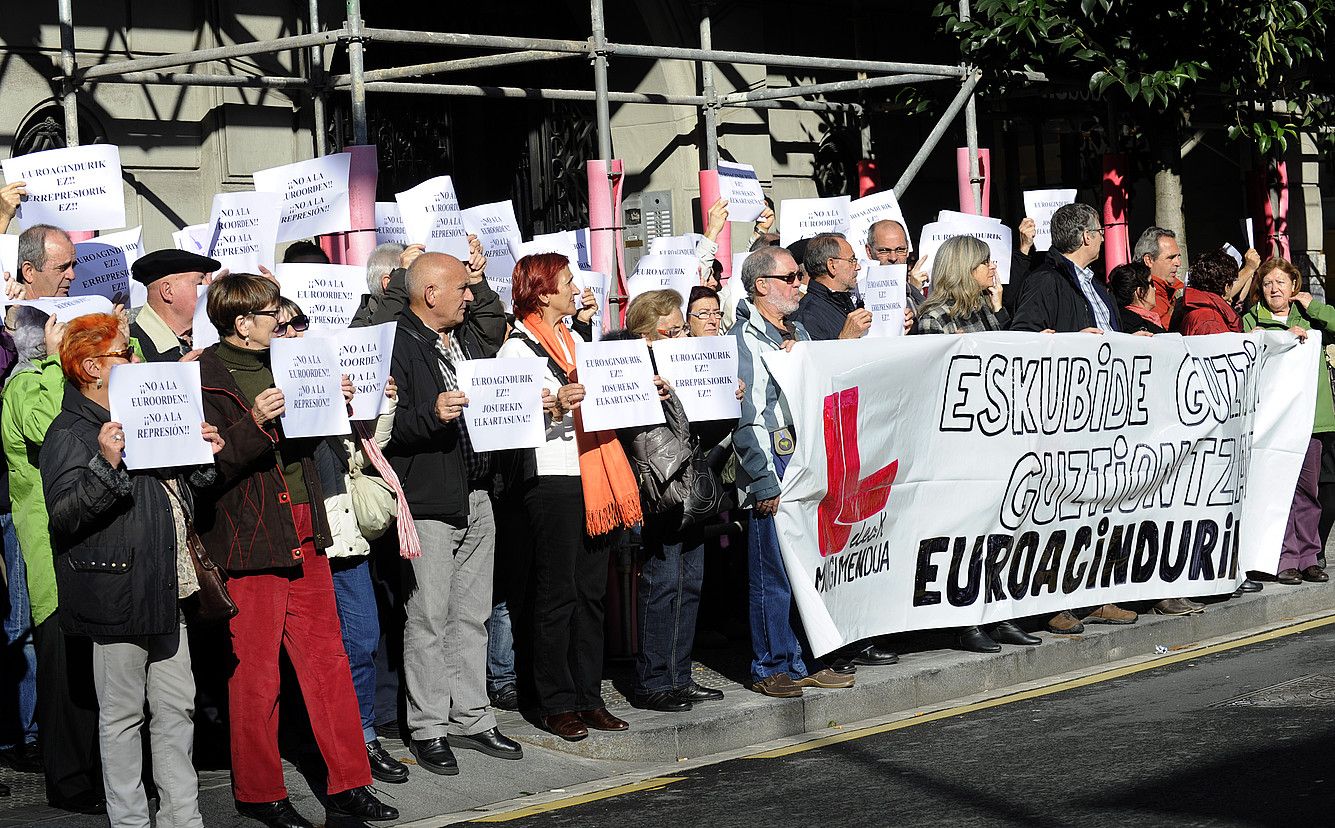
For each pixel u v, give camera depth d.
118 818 5.40
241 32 10.35
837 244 8.02
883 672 7.72
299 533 5.79
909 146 13.74
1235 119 12.09
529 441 6.31
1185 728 6.64
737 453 7.29
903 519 7.84
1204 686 7.54
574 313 6.91
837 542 7.48
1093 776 5.96
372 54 11.29
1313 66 13.39
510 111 12.09
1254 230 15.92
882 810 5.70
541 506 6.79
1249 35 11.29
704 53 9.84
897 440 7.77
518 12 12.26
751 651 8.67
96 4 9.73
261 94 10.41
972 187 11.17
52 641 5.93
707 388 6.96
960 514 8.05
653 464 6.89
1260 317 10.05
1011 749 6.50
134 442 5.07
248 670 5.76
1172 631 8.91
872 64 10.65
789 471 7.27
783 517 7.27
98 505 5.14
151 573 5.25
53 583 5.91
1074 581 8.61
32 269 6.59
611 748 6.72
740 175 10.48
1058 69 11.66
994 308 9.01
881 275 8.45
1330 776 5.75
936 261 8.34
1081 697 7.52
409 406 6.27
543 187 12.25
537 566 6.86
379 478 6.23
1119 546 8.82
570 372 6.79
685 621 7.20
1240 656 8.32
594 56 9.38
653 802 6.05
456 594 6.61
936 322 8.20
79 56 9.66
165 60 8.80
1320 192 17.52
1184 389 9.07
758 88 12.69
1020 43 10.89
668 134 12.30
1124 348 8.75
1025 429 8.30
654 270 8.87
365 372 5.94
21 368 6.14
